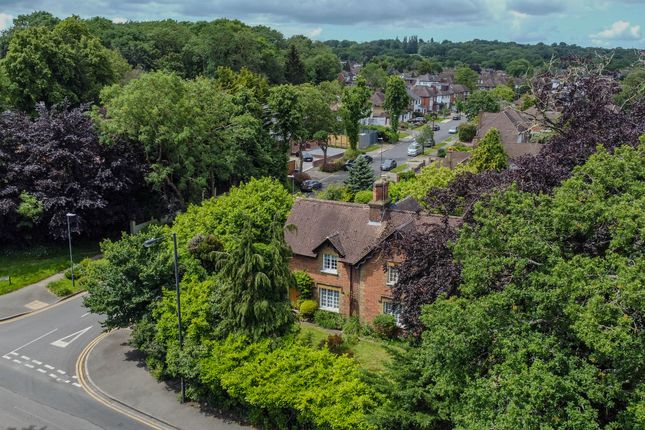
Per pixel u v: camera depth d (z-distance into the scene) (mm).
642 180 21969
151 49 115812
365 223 36875
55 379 30969
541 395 15977
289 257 29844
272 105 71125
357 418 22719
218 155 58094
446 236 27156
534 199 23234
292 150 98688
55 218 45188
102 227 52625
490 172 30484
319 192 72375
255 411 26812
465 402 19766
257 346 27281
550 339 17594
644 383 16547
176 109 51375
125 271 30281
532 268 20359
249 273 27625
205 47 117875
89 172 47938
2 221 46000
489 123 84438
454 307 19719
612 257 18188
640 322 16719
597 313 16156
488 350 19969
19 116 50344
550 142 33750
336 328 36438
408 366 22656
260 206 41625
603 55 42000
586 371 16875
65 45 64938
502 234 20922
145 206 56312
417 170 83938
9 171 45938
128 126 50469
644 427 15508
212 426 26969
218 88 76375
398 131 127938
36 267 46094
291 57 133250
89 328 37344
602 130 30766
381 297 35594
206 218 40594
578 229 20359
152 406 28562
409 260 27562
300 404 24344
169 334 29172
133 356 33750
